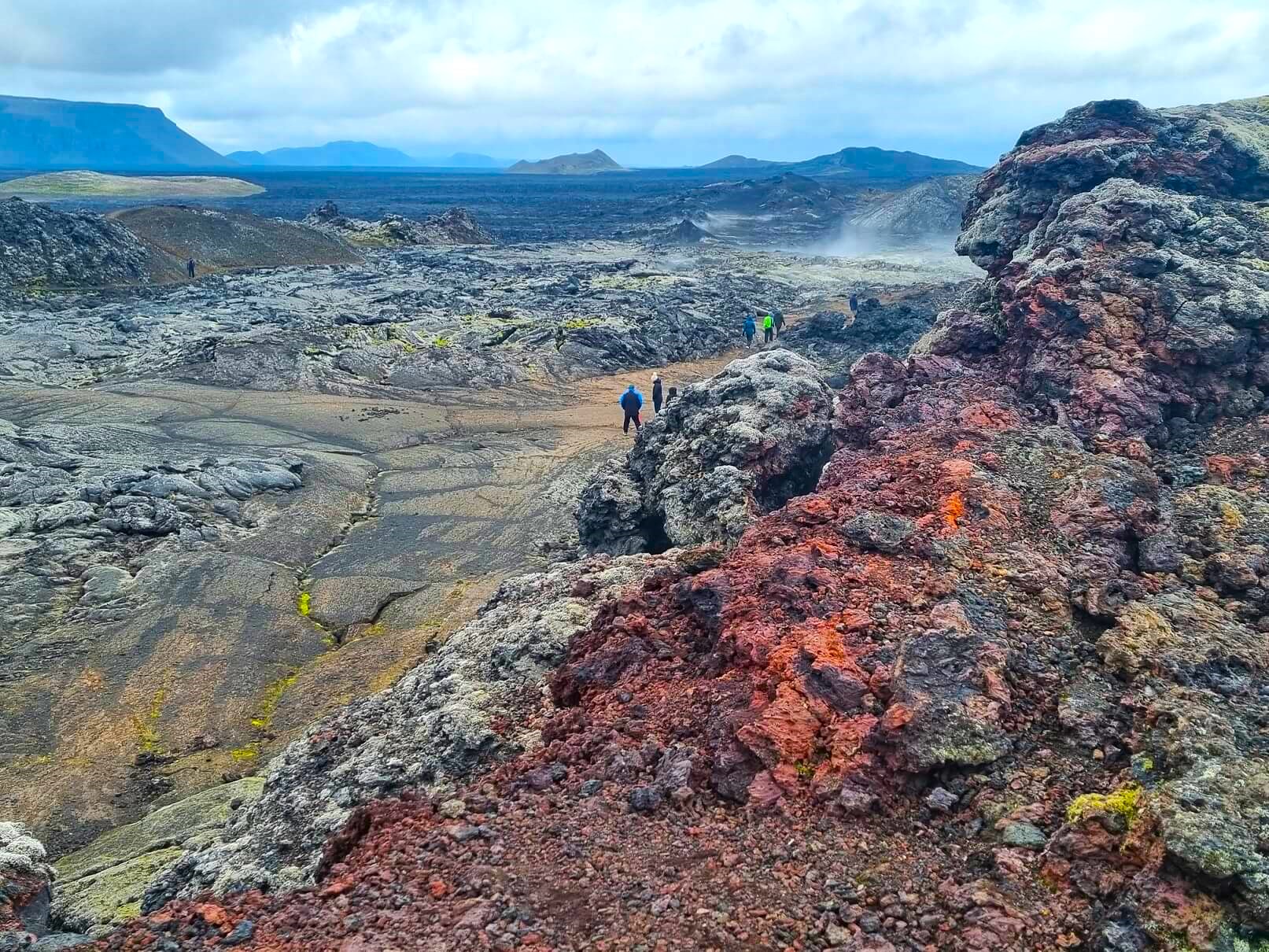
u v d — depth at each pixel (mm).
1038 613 11398
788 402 22500
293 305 59125
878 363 22750
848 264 84500
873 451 18656
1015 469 15547
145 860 12633
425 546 25891
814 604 11312
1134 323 19812
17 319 53125
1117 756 8984
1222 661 10117
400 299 61750
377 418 38281
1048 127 28797
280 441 34562
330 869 8930
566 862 8227
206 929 8109
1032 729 9508
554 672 12820
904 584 11797
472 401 41719
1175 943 6648
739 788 9031
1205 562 12922
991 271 27766
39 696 18234
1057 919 7223
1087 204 23078
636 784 9438
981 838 8266
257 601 22203
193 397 40094
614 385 45844
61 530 25156
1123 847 7562
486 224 135375
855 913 7434
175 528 25875
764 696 9938
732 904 7578
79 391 40750
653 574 14789
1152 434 17891
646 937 7230
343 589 23109
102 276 63344
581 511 24062
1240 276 20141
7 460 29734
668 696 10977
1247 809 7367
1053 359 20000
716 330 55875
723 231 119812
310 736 13625
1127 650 10312
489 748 11438
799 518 14312
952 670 9758
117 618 21250
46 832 14609
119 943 8016
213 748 16859
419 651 19844
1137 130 27094
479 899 7723
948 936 7164
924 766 8805
